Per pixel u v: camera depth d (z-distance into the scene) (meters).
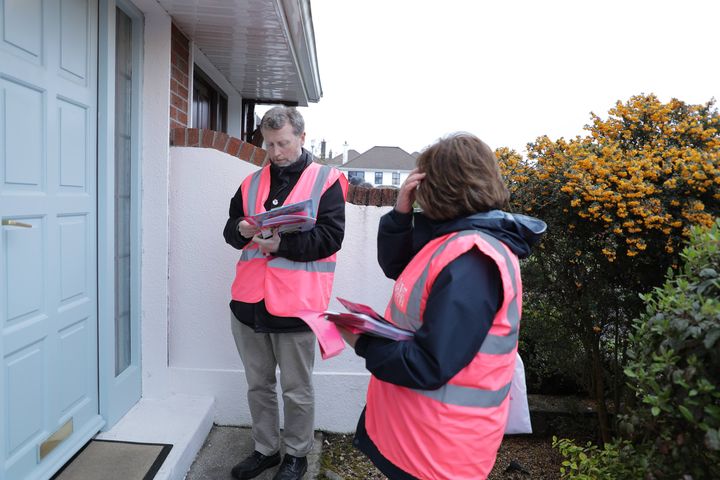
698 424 1.57
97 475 2.39
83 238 2.56
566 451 2.56
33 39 2.11
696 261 1.84
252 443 3.13
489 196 1.50
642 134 3.57
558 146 3.50
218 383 3.32
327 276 2.61
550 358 3.70
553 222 3.29
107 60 2.69
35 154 2.15
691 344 1.63
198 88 4.93
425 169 1.57
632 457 2.06
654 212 3.00
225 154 3.25
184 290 3.31
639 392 1.99
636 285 3.35
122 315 3.09
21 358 2.08
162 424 2.94
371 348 1.51
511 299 1.40
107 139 2.70
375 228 3.40
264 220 2.22
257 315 2.53
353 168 57.44
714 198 3.09
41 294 2.21
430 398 1.41
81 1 2.48
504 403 1.47
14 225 1.97
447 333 1.34
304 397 2.63
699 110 3.49
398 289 1.58
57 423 2.36
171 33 3.29
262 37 3.79
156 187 3.21
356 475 2.98
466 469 1.41
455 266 1.38
